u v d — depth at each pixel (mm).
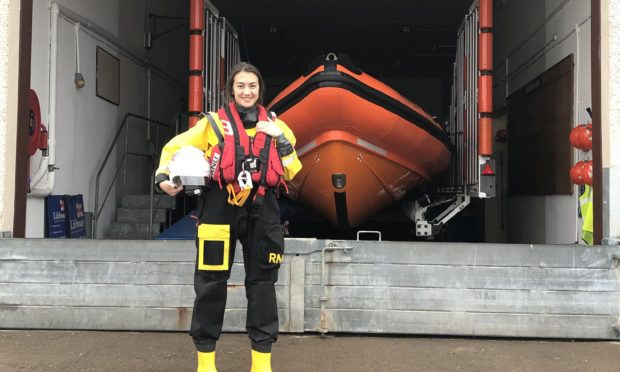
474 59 5844
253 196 2166
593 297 3311
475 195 5621
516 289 3320
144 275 3424
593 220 3633
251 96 2201
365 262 3357
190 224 5734
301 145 5660
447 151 6496
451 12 10945
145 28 8523
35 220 5305
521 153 8062
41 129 5152
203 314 2215
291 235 8203
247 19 11383
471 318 3322
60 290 3438
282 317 3373
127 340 3260
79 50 6262
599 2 3576
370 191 6090
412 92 16500
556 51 6605
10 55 3625
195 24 5723
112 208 7160
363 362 2887
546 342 3326
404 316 3336
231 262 2246
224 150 2105
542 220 7125
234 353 3025
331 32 12305
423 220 6527
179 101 10414
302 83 5254
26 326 3441
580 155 5727
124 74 7699
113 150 7266
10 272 3449
